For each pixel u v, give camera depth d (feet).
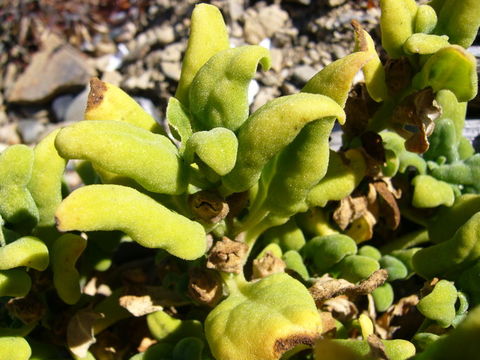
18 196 0.32
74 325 0.34
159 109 0.60
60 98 0.68
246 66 0.29
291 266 0.36
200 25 0.33
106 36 0.69
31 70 0.68
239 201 0.34
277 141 0.27
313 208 0.38
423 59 0.34
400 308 0.39
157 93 0.60
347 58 0.28
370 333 0.31
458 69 0.31
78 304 0.36
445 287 0.31
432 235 0.39
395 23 0.33
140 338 0.39
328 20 0.55
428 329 0.33
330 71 0.29
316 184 0.33
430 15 0.33
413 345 0.29
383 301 0.36
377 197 0.39
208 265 0.32
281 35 0.57
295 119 0.26
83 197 0.25
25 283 0.31
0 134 0.67
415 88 0.34
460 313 0.32
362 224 0.38
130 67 0.64
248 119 0.29
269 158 0.28
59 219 0.25
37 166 0.32
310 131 0.28
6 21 0.72
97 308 0.36
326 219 0.38
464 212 0.37
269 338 0.26
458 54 0.30
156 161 0.28
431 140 0.39
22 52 0.71
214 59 0.30
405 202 0.40
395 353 0.28
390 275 0.36
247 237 0.35
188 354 0.32
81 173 0.41
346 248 0.35
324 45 0.55
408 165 0.39
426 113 0.33
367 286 0.33
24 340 0.32
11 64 0.71
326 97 0.27
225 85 0.30
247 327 0.28
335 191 0.34
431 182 0.37
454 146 0.39
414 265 0.34
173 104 0.32
